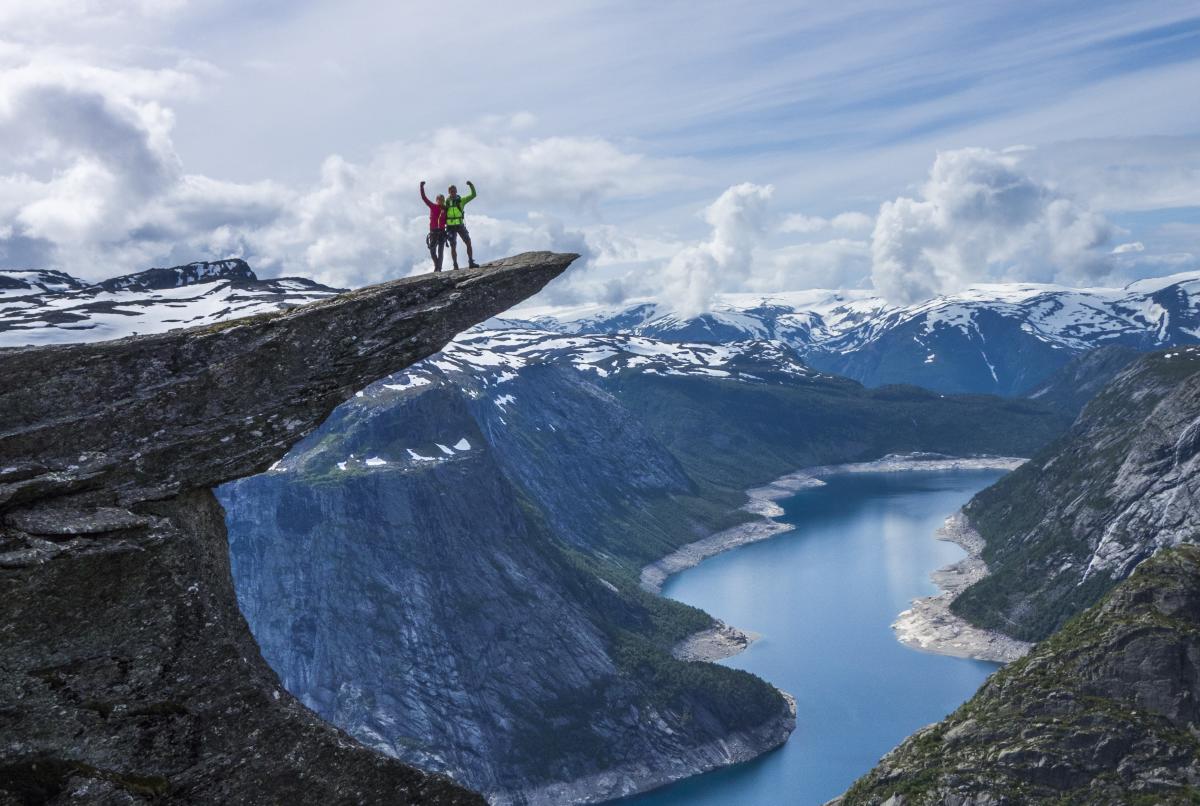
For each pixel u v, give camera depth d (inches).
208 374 871.7
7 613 714.8
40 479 779.4
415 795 797.9
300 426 887.7
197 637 764.0
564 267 1006.4
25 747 703.7
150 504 821.2
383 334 926.4
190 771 740.7
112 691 731.4
